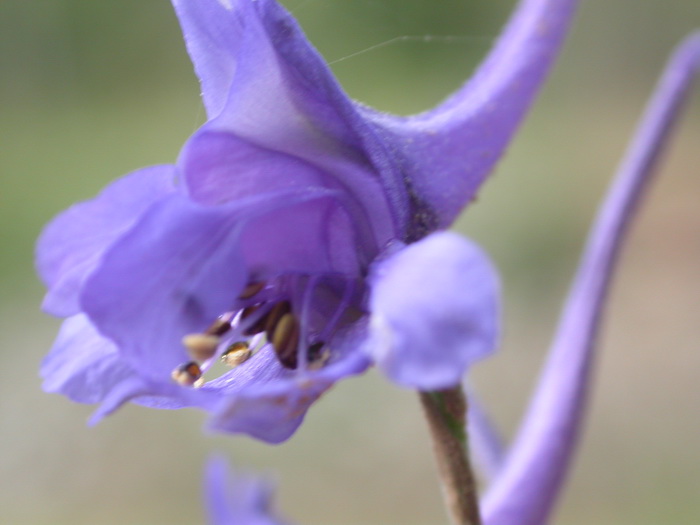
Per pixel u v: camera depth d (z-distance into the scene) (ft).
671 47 1.21
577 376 0.28
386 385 0.80
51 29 1.27
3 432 0.79
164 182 0.23
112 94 1.26
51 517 0.71
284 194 0.23
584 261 0.29
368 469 0.73
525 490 0.28
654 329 0.83
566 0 0.25
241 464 0.75
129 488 0.74
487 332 0.20
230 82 0.24
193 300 0.22
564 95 1.20
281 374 0.23
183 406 0.23
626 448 0.73
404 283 0.21
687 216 0.96
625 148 1.08
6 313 0.91
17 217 1.06
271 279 0.24
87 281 0.22
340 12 0.93
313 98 0.23
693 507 0.67
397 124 0.25
